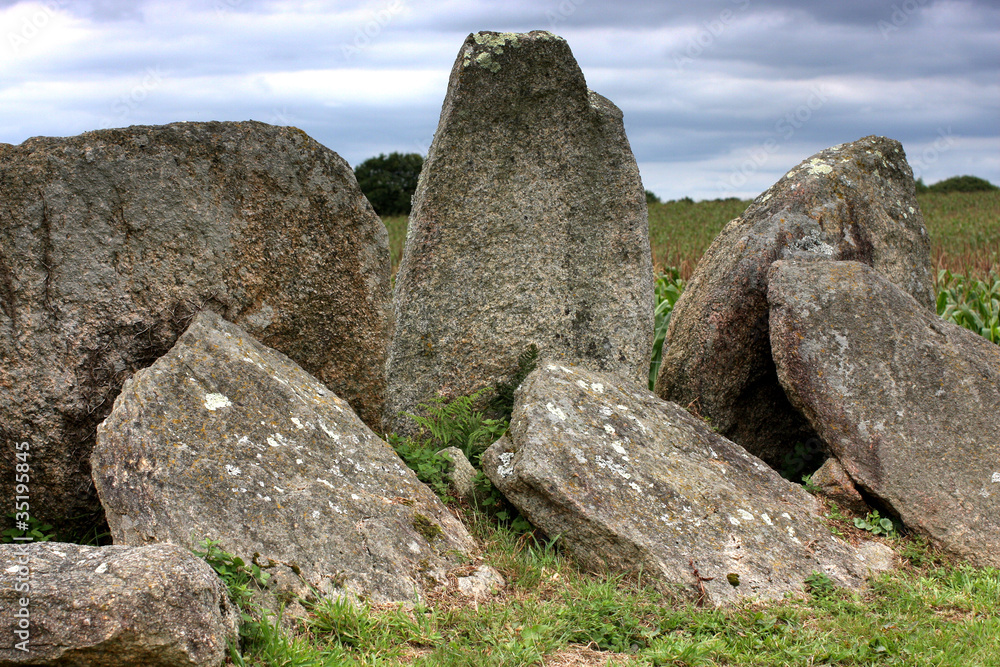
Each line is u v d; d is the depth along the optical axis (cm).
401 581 388
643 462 479
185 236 462
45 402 426
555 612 381
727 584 415
